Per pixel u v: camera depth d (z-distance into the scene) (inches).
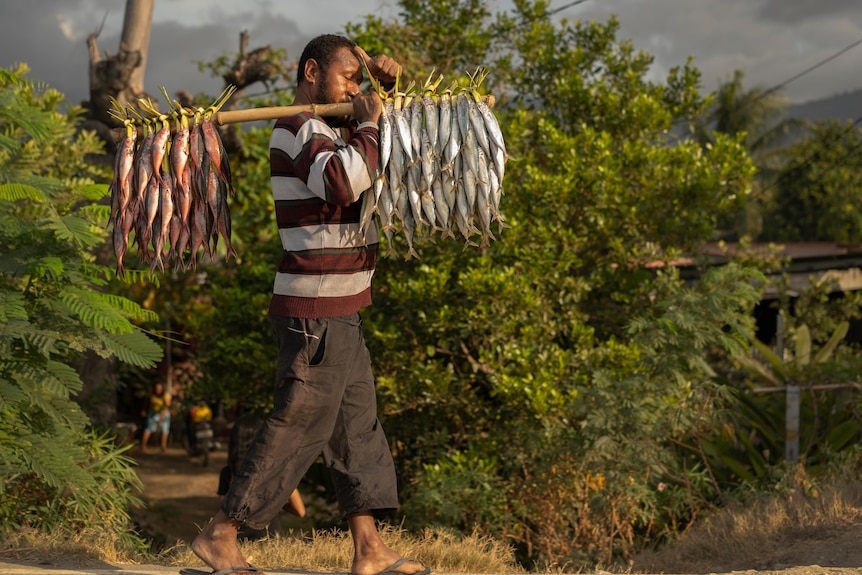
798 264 542.9
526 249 350.0
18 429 208.7
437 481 309.3
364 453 118.9
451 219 112.7
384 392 336.5
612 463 279.0
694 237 395.9
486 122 112.2
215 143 114.3
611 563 265.1
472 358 353.7
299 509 240.8
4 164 294.5
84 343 208.5
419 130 111.7
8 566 132.5
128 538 224.4
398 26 421.4
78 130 421.4
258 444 112.3
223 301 389.1
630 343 339.9
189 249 115.2
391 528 235.6
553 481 293.7
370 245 114.3
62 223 211.3
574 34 441.4
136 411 775.7
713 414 297.4
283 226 111.7
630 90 427.5
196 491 575.2
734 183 392.8
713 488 329.4
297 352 111.1
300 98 118.2
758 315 607.8
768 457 368.5
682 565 230.5
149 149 113.6
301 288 110.5
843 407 362.0
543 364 333.4
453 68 436.8
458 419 350.9
